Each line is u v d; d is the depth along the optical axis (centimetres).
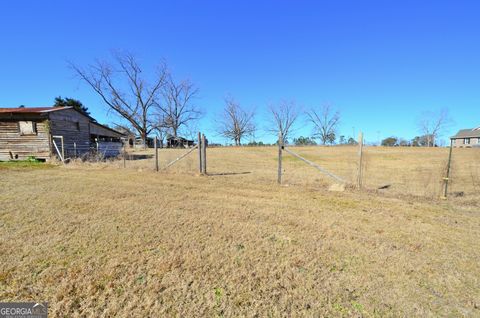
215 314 187
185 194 568
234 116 5209
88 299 201
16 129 1398
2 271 237
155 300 201
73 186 639
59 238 314
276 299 205
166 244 301
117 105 3616
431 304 202
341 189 635
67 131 1598
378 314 190
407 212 448
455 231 358
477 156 1884
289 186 686
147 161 1448
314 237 330
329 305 199
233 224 374
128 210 435
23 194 545
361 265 260
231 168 1202
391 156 2055
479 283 231
